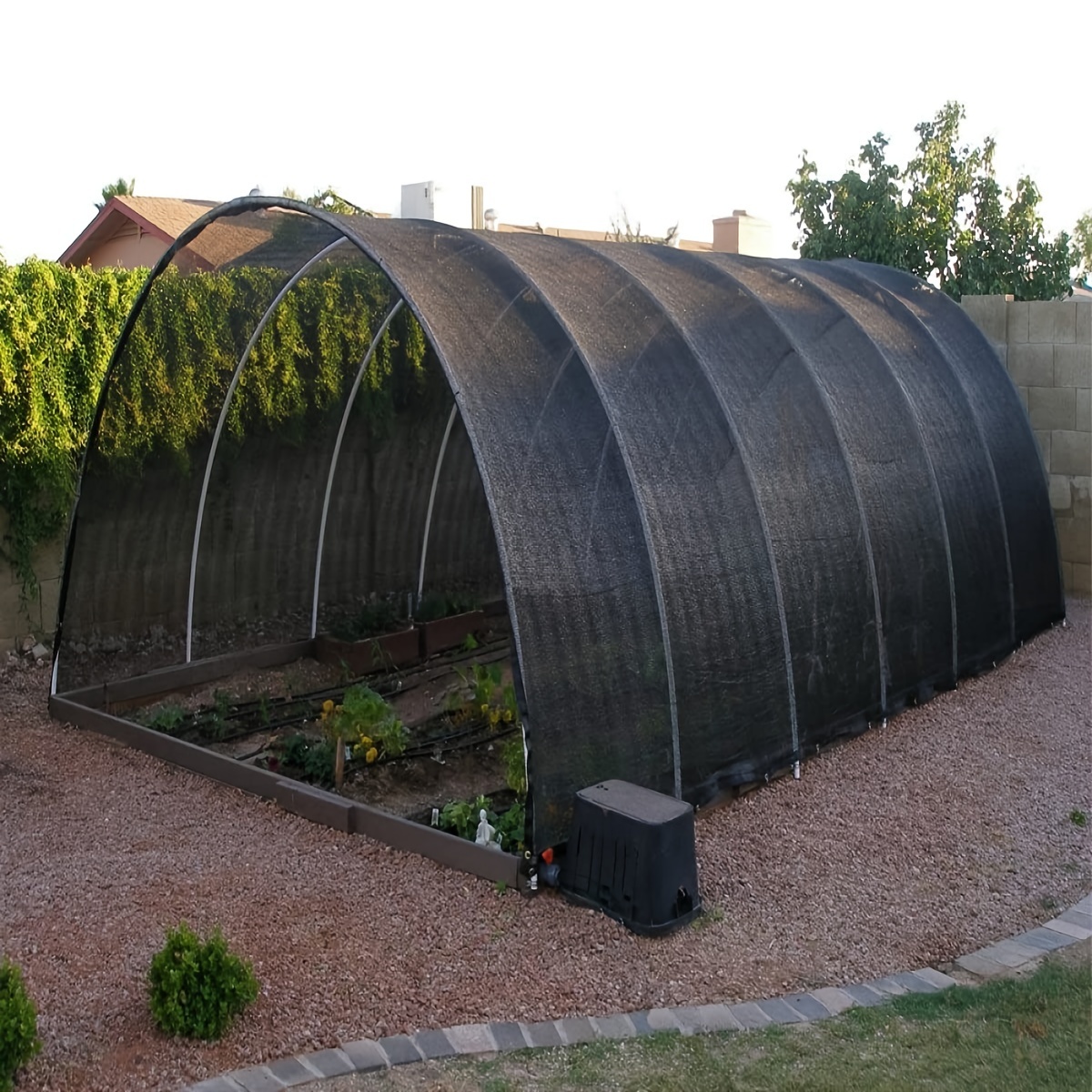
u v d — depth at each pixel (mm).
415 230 6484
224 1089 3670
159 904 5117
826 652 7078
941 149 15641
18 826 6062
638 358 6582
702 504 6324
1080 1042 4031
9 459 8961
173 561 8719
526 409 5723
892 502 8008
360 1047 3938
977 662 8891
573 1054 3934
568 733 5309
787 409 7391
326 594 10062
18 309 8867
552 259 7055
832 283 9828
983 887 5395
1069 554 11586
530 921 4953
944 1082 3762
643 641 5754
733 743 6250
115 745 7402
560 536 5500
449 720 7988
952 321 10781
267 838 5922
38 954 4645
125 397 7621
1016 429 10328
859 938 4879
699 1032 4090
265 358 8398
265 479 9141
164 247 19938
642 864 4832
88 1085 3701
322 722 7691
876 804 6336
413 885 5320
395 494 10328
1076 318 11242
